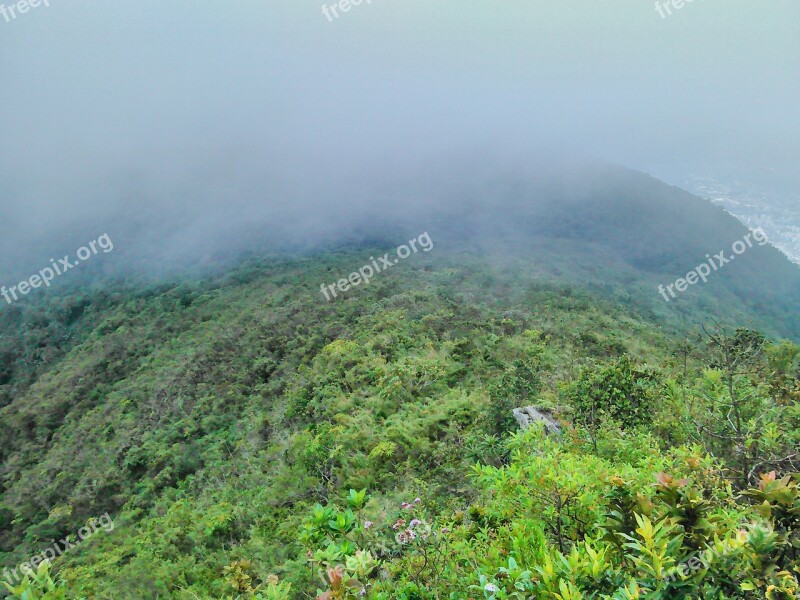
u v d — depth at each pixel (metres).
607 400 10.80
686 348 19.27
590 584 3.03
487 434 15.64
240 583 9.32
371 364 28.28
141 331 53.22
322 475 19.47
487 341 28.94
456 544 4.87
